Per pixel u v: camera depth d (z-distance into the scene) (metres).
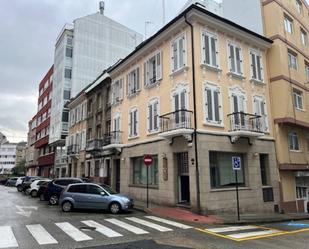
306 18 24.61
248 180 16.22
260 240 8.74
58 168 38.47
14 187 42.34
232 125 15.80
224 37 17.00
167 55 17.25
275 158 18.28
